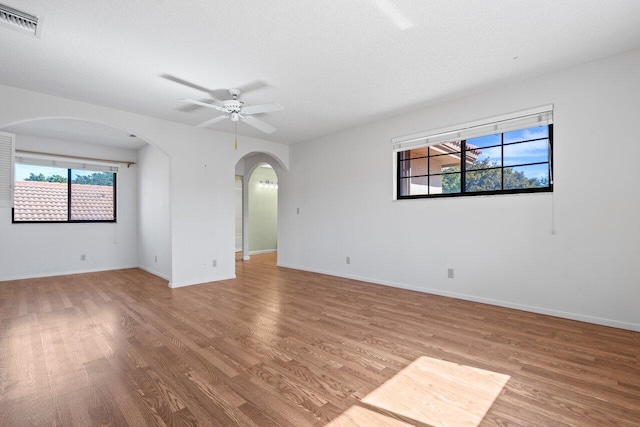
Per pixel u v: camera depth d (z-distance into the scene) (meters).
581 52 2.80
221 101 3.85
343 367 2.18
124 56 2.77
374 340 2.64
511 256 3.47
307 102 3.95
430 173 4.37
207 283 4.88
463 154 3.97
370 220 4.87
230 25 2.34
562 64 3.02
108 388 1.92
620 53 2.83
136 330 2.88
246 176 7.55
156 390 1.90
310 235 5.89
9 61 2.83
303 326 2.97
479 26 2.39
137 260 6.50
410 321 3.09
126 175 6.38
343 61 2.91
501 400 1.79
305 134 5.50
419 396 1.84
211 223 5.07
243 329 2.90
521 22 2.35
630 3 2.13
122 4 2.08
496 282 3.58
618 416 1.63
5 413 1.68
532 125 3.31
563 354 2.35
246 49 2.68
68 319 3.19
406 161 4.64
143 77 3.18
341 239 5.32
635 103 2.76
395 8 2.17
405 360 2.28
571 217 3.09
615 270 2.87
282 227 6.49
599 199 2.94
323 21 2.30
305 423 1.60
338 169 5.35
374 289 4.43
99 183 6.13
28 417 1.64
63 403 1.77
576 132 3.05
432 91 3.63
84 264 5.88
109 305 3.69
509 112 3.45
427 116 4.16
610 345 2.49
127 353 2.40
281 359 2.30
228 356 2.35
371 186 4.85
